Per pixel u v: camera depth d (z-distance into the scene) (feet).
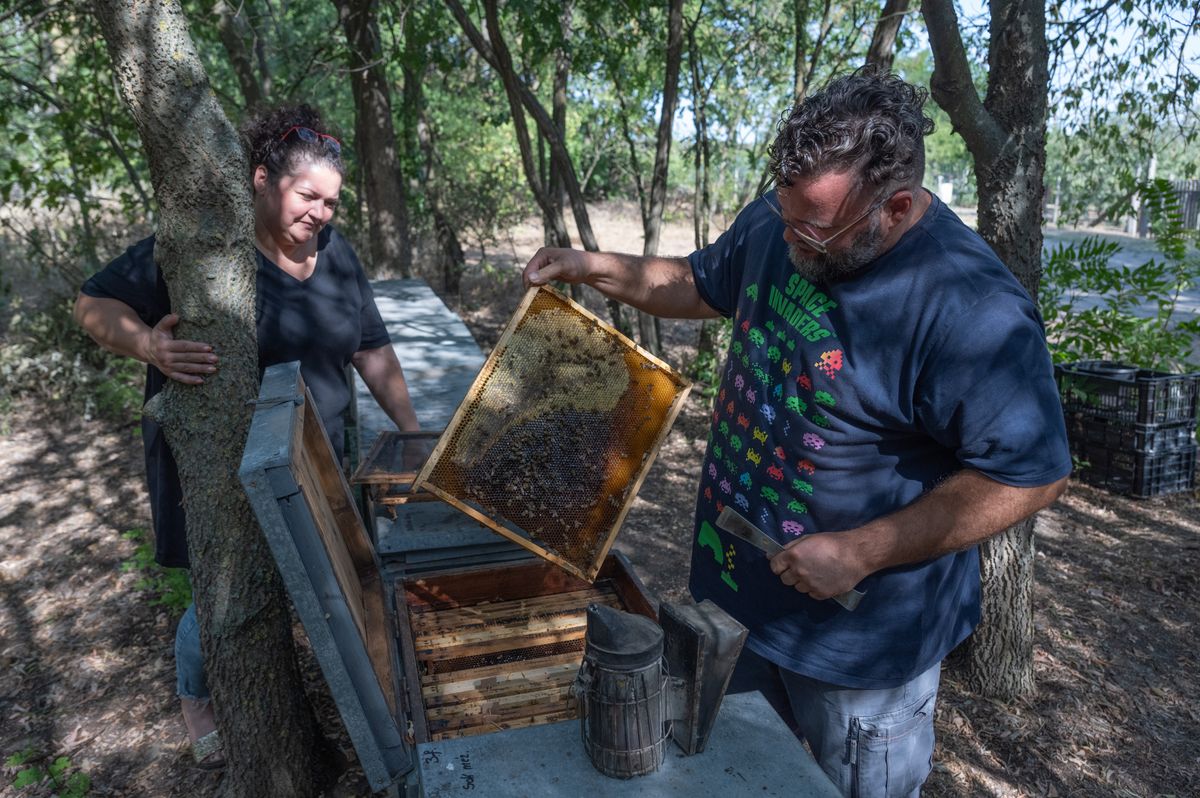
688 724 4.59
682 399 6.45
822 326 5.57
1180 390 19.16
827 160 4.85
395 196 28.86
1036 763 10.56
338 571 5.24
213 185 6.49
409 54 23.90
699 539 6.70
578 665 6.53
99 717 11.23
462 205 38.68
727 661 4.54
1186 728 11.19
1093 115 18.11
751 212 6.73
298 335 7.88
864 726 5.97
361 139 28.55
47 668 12.30
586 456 6.40
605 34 25.50
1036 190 10.85
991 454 5.07
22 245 28.71
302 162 7.26
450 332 16.74
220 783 9.86
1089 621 13.71
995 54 10.71
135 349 6.68
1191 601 14.37
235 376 6.77
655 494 18.93
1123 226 73.15
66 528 16.61
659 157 23.30
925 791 10.05
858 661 5.82
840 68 24.88
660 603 4.83
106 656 12.57
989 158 10.79
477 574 7.38
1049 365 5.19
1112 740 10.96
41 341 24.81
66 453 20.51
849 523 5.73
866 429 5.55
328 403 8.21
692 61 24.66
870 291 5.34
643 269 7.04
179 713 11.26
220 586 6.93
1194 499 19.11
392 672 6.00
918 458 5.63
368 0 25.70
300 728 7.63
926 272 5.20
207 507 6.79
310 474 5.63
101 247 28.35
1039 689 11.95
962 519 5.12
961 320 5.08
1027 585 11.51
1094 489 19.84
